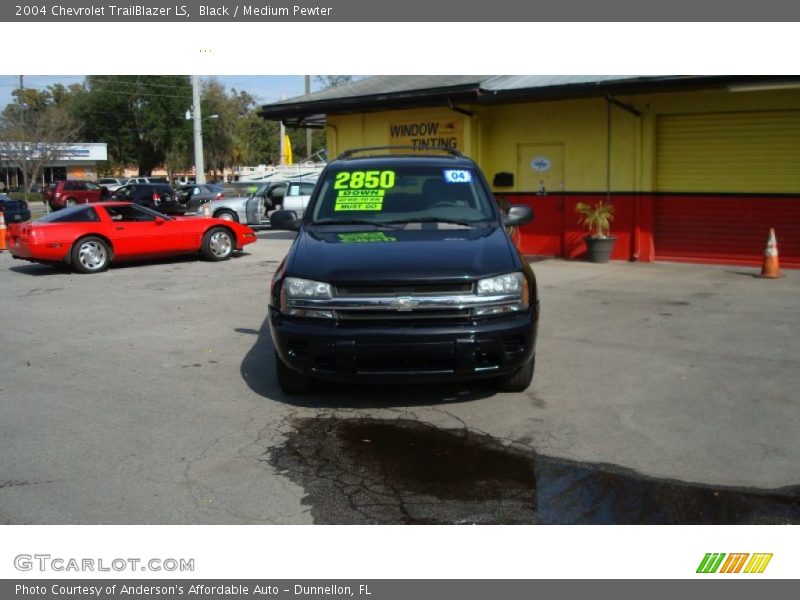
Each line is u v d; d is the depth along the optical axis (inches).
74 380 249.6
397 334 193.5
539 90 497.4
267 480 169.6
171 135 2500.0
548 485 166.1
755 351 272.2
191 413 214.8
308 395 229.5
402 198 250.8
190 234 576.1
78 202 1574.8
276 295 211.0
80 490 164.2
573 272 479.8
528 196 573.0
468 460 180.1
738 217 495.8
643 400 220.2
